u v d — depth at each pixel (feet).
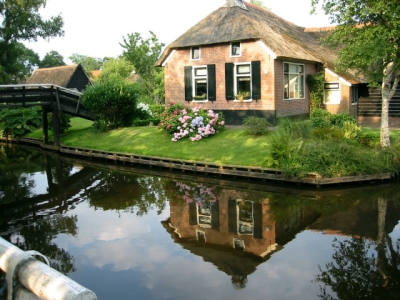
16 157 60.18
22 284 6.78
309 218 28.78
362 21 38.19
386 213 29.37
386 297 17.49
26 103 58.39
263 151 43.70
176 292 18.45
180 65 64.34
